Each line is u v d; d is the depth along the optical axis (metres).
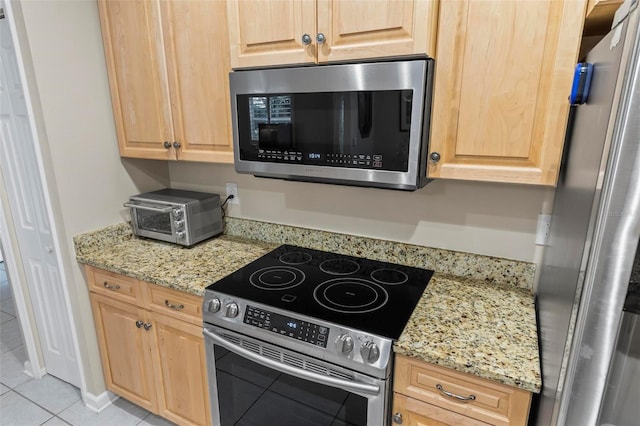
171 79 1.65
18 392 2.14
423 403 1.12
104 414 1.99
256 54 1.38
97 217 1.89
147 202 1.91
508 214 1.44
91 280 1.84
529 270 1.43
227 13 1.41
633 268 0.61
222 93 1.54
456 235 1.55
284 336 1.25
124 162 1.98
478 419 1.06
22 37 1.55
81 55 1.73
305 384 1.28
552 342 0.92
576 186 0.87
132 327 1.76
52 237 1.82
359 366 1.14
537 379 0.96
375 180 1.25
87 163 1.81
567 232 0.92
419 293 1.40
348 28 1.20
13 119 1.76
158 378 1.75
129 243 1.95
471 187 1.48
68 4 1.66
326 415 1.27
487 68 1.09
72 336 1.96
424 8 1.09
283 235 1.94
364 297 1.36
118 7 1.68
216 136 1.61
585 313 0.65
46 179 1.72
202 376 1.60
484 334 1.14
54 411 2.01
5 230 2.00
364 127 1.22
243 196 2.03
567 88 1.02
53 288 1.98
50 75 1.63
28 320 2.17
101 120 1.85
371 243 1.71
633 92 0.56
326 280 1.51
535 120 1.07
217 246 1.91
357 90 1.20
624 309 0.63
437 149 1.21
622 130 0.58
